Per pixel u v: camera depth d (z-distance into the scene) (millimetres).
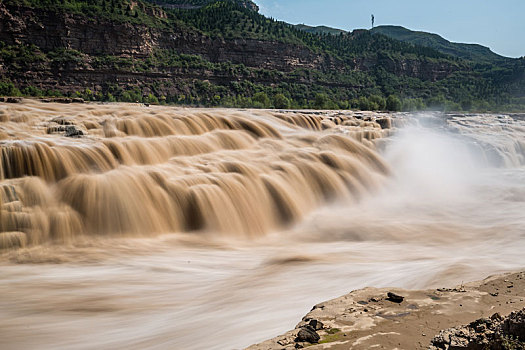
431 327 6047
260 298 9156
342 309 6809
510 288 7609
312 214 19766
